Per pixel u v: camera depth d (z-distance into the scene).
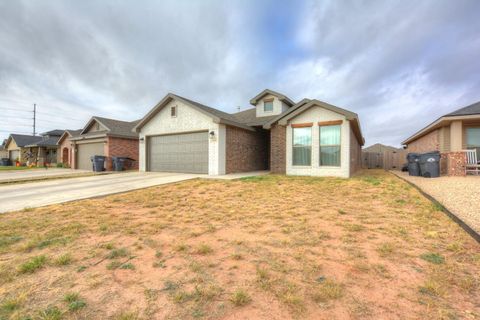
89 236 3.44
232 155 12.85
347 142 10.12
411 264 2.50
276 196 6.28
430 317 1.70
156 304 1.89
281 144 11.76
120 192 7.11
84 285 2.17
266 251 2.89
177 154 13.57
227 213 4.68
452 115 10.62
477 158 10.83
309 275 2.30
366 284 2.13
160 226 3.88
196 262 2.62
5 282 2.22
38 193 7.07
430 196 5.67
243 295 1.97
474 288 2.04
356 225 3.79
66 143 22.56
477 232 3.17
